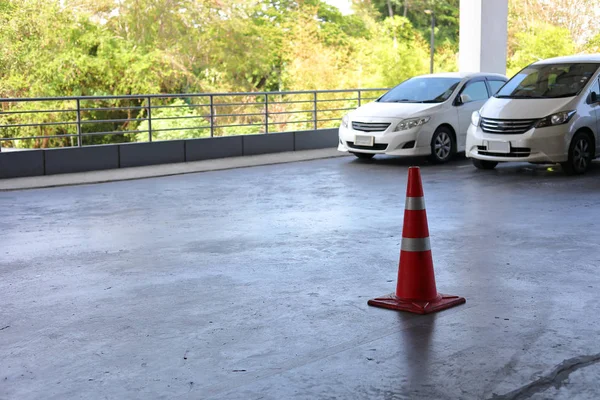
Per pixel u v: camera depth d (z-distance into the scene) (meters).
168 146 15.08
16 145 41.59
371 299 5.39
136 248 7.38
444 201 9.79
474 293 5.55
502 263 6.46
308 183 11.84
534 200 9.73
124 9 41.91
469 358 4.25
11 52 40.69
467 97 14.05
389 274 6.18
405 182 11.69
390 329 4.78
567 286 5.71
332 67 48.56
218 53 43.19
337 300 5.45
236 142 16.05
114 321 5.07
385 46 51.81
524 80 12.84
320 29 49.31
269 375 4.06
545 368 4.08
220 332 4.79
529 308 5.16
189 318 5.09
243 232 8.05
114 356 4.41
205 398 3.79
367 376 4.02
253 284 5.93
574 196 9.98
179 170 13.84
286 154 16.23
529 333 4.65
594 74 12.34
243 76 44.62
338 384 3.92
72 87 41.72
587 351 4.33
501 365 4.14
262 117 45.41
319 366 4.18
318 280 6.02
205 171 13.79
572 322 4.85
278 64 47.47
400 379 3.97
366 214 9.00
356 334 4.70
